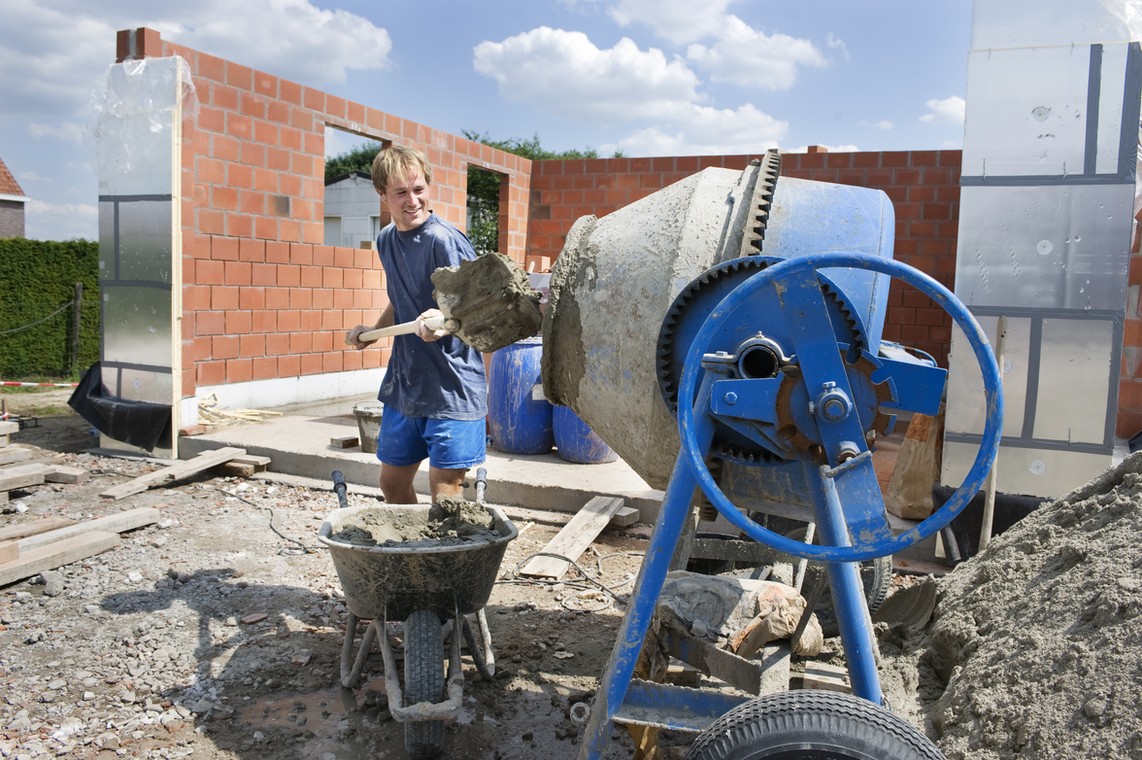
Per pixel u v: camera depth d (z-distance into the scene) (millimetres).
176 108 6852
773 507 2527
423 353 3631
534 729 3150
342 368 9805
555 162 12320
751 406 2166
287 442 6934
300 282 9062
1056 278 4660
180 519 5570
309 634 3904
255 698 3332
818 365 2115
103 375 7387
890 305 10086
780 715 1908
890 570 3787
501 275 3006
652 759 2492
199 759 2914
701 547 3469
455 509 3529
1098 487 3330
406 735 2889
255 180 8367
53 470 6488
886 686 3037
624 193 11938
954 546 4879
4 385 11273
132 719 3146
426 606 3010
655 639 2801
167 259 6965
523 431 6816
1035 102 4621
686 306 2393
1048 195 4637
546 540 5344
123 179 7105
